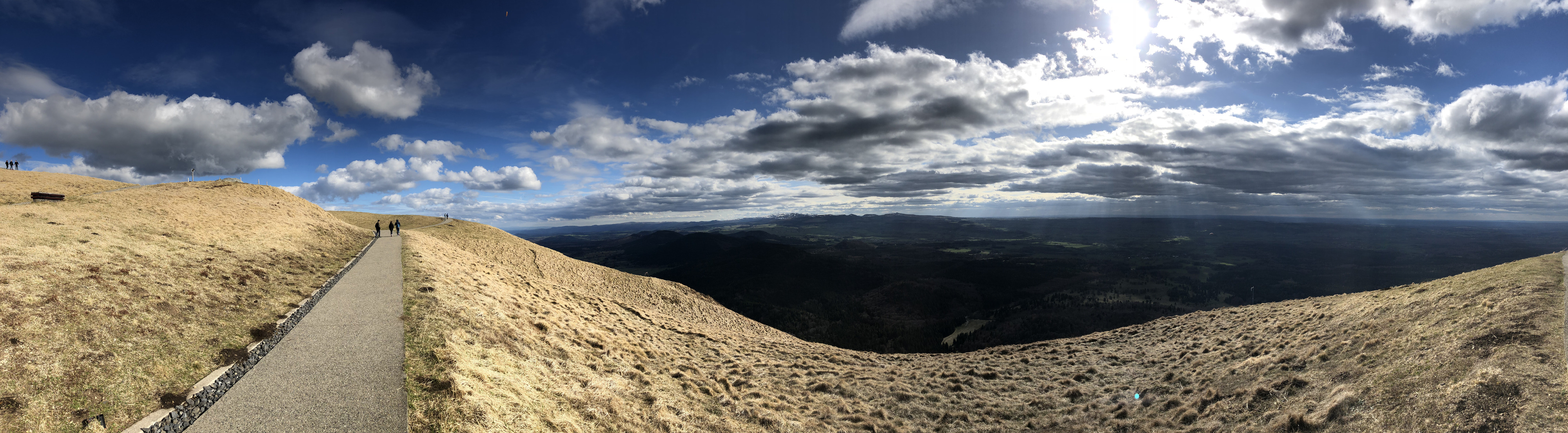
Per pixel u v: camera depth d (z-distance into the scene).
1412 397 16.77
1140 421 22.75
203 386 15.45
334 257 45.97
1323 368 22.31
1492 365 16.48
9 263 20.73
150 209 42.28
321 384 15.91
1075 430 22.62
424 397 14.77
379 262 41.09
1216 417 21.09
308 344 19.69
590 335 30.52
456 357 18.42
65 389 13.94
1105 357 35.62
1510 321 19.36
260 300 25.59
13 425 12.17
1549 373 15.10
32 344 15.17
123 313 19.11
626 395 20.89
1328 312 32.28
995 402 26.53
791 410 23.89
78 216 34.50
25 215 31.42
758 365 33.03
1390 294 31.45
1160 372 29.64
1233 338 33.56
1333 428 17.27
